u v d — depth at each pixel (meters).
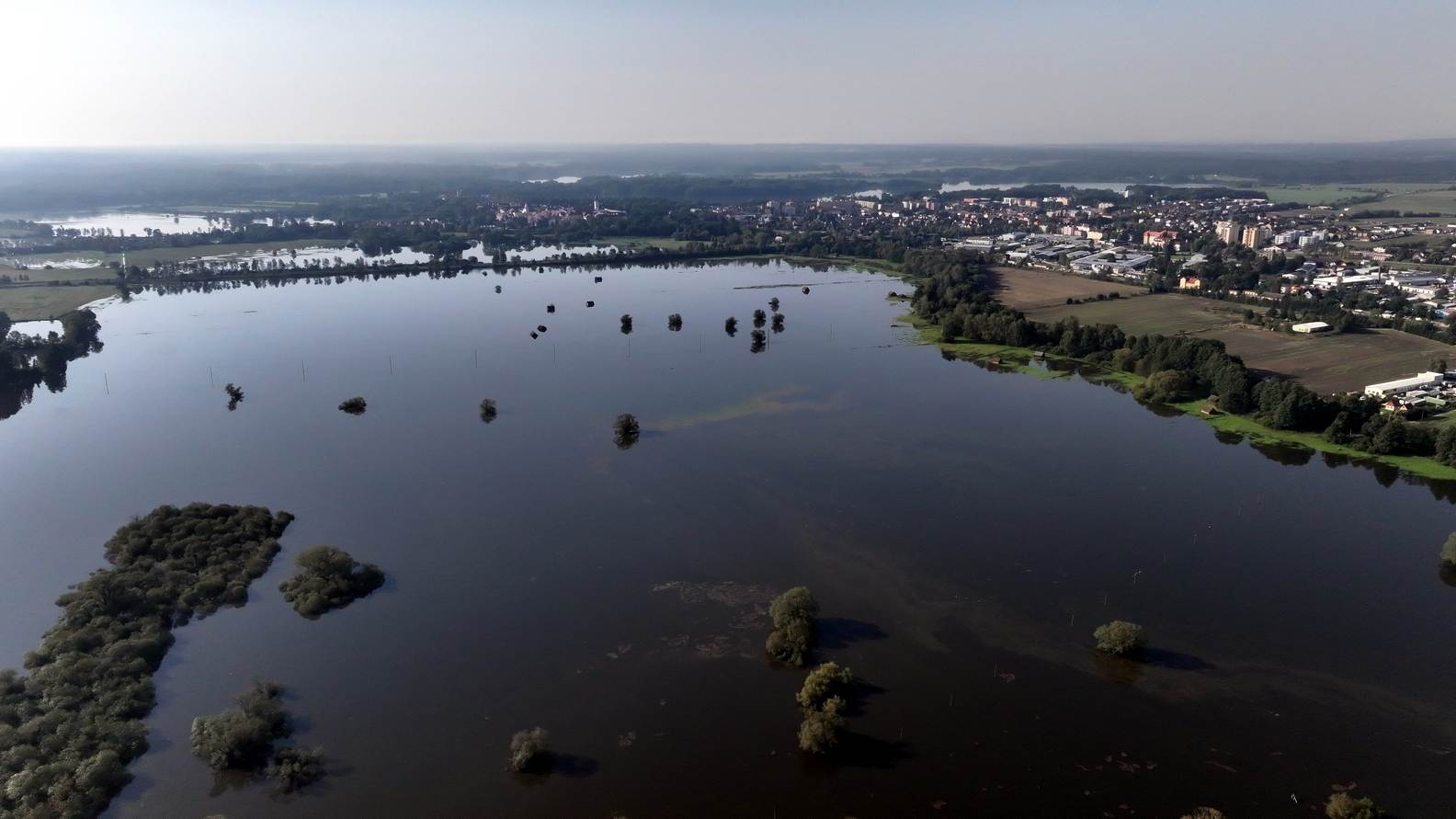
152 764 78.56
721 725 83.19
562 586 108.12
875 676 90.31
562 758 78.75
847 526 124.12
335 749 80.06
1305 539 120.25
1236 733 81.88
